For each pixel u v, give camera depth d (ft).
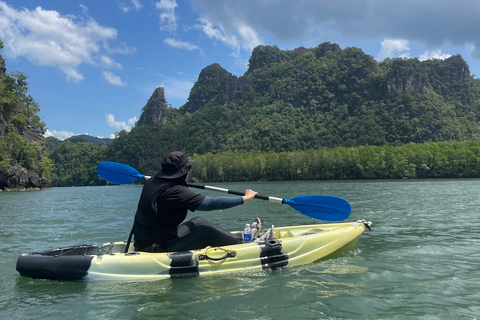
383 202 61.82
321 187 162.20
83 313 11.76
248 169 393.70
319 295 13.06
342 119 646.33
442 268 16.80
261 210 48.85
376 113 615.98
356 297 12.84
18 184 217.97
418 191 104.63
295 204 18.80
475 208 47.96
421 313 11.35
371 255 19.61
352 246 20.08
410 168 324.19
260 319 10.98
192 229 16.39
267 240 17.46
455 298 12.69
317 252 17.97
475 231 28.04
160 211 15.11
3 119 227.81
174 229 15.70
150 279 14.83
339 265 17.38
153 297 13.05
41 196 129.18
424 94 613.52
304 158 359.05
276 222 36.52
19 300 13.03
